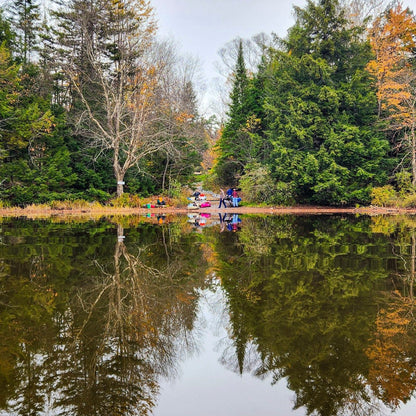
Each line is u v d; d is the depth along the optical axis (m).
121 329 3.86
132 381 2.84
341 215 19.91
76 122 24.12
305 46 25.34
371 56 25.25
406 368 2.95
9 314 4.27
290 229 12.85
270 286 5.38
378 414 2.34
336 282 5.55
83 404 2.52
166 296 4.97
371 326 3.82
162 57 23.77
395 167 24.94
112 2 22.09
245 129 27.78
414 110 23.59
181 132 24.16
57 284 5.50
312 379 2.82
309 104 23.67
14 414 2.39
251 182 25.20
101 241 9.71
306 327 3.82
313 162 22.42
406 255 7.68
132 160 24.28
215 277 5.95
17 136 21.64
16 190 21.66
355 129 22.86
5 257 7.38
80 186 25.34
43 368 3.04
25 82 23.77
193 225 14.34
